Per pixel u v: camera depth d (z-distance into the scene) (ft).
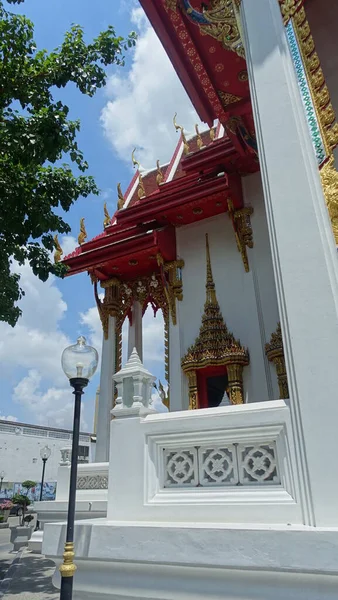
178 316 33.17
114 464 10.77
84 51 24.12
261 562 7.97
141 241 34.30
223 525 8.77
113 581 9.42
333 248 10.39
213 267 33.04
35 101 23.02
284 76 12.46
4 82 22.62
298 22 13.17
